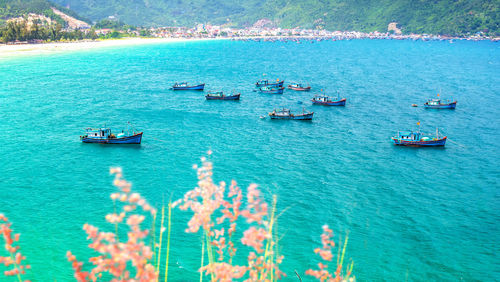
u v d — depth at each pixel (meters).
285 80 159.12
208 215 6.48
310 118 94.19
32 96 115.69
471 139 77.81
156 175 55.78
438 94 128.38
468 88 141.00
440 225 41.97
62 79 151.12
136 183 52.59
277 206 45.66
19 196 47.31
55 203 45.53
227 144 72.94
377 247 37.16
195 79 159.00
